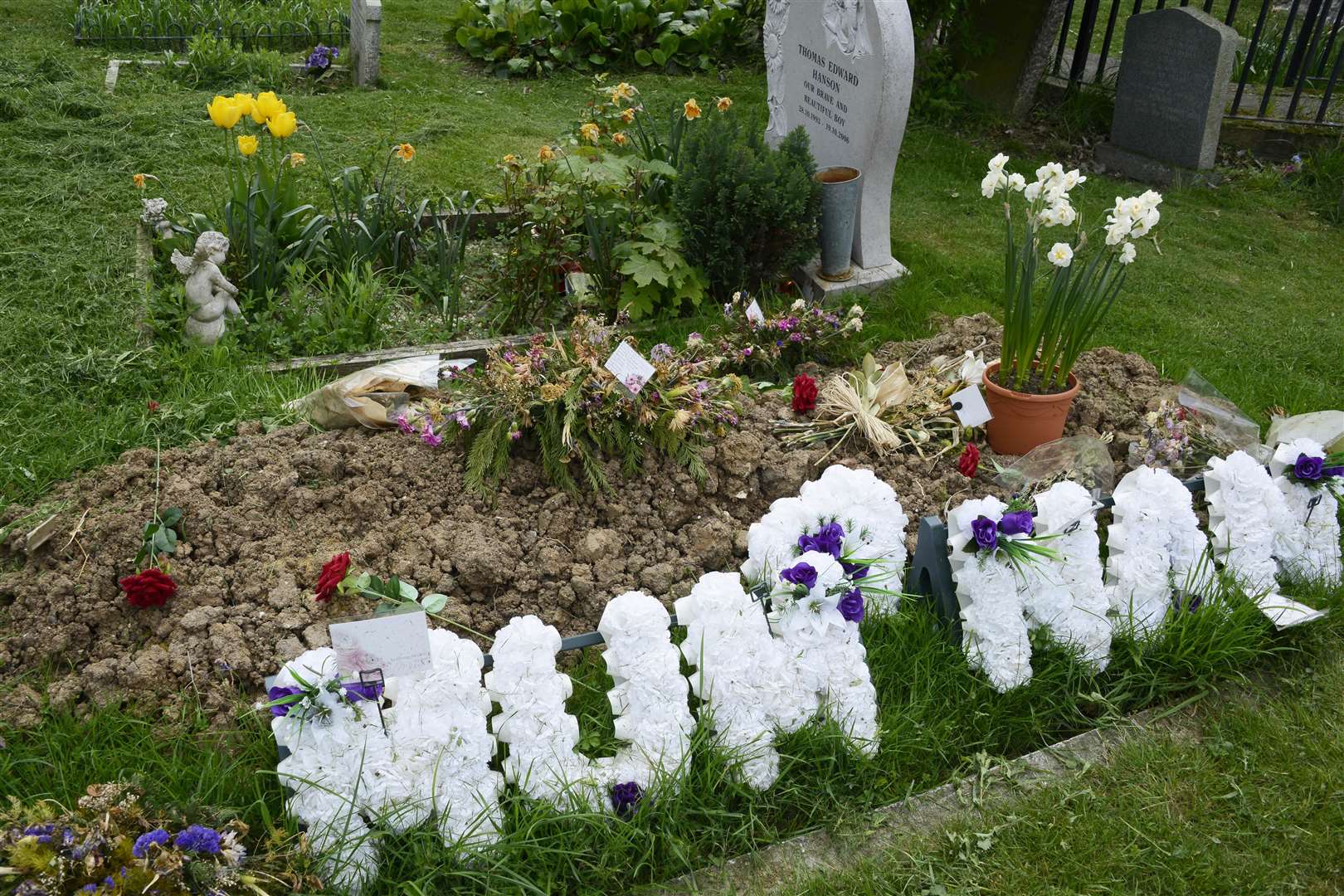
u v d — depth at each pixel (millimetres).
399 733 2867
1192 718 3605
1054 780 3342
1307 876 3102
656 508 4148
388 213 6066
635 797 3025
